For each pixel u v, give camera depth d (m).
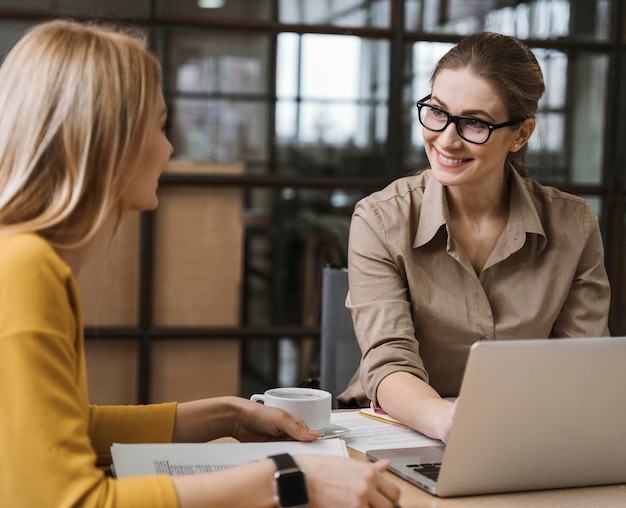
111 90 1.02
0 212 1.00
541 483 1.17
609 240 3.96
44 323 0.95
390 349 1.61
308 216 4.57
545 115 4.02
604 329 1.80
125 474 1.09
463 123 1.63
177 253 3.60
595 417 1.14
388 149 3.79
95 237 1.07
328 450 1.22
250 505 0.99
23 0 3.37
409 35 3.77
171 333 3.57
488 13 3.90
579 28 3.96
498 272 1.78
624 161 3.95
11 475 0.91
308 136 5.00
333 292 1.98
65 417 0.95
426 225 1.76
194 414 1.30
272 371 4.10
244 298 4.50
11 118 1.02
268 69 5.06
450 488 1.12
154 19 3.50
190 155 5.13
